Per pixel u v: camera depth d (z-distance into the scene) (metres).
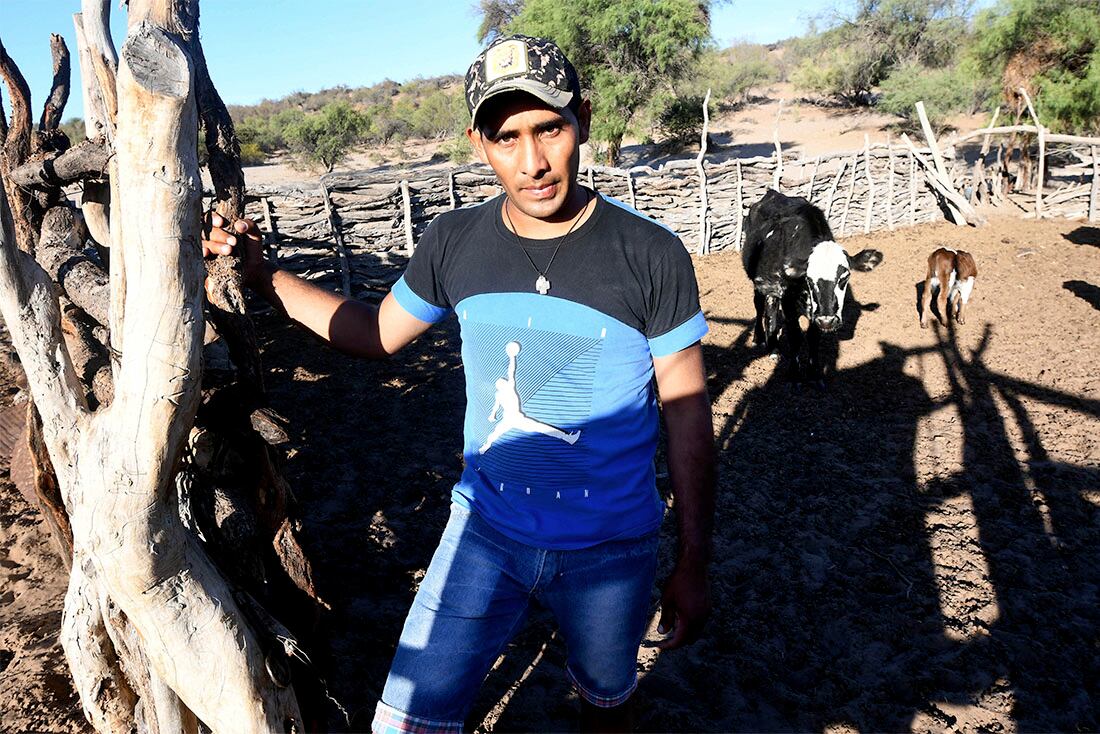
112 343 1.41
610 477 1.55
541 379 1.53
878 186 13.73
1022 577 3.86
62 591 3.49
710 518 1.55
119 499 1.30
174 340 1.21
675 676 3.21
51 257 3.17
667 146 25.42
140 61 1.06
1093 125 16.66
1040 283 9.72
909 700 3.10
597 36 20.22
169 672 1.47
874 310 8.97
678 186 12.05
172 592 1.42
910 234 13.39
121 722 2.26
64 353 1.63
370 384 6.59
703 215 12.09
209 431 1.89
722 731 2.91
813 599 3.73
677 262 1.49
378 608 3.55
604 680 1.63
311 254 9.26
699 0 23.75
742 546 4.21
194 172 1.16
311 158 31.59
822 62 36.50
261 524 2.05
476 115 1.38
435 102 40.69
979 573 3.91
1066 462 5.07
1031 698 3.09
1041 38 16.66
